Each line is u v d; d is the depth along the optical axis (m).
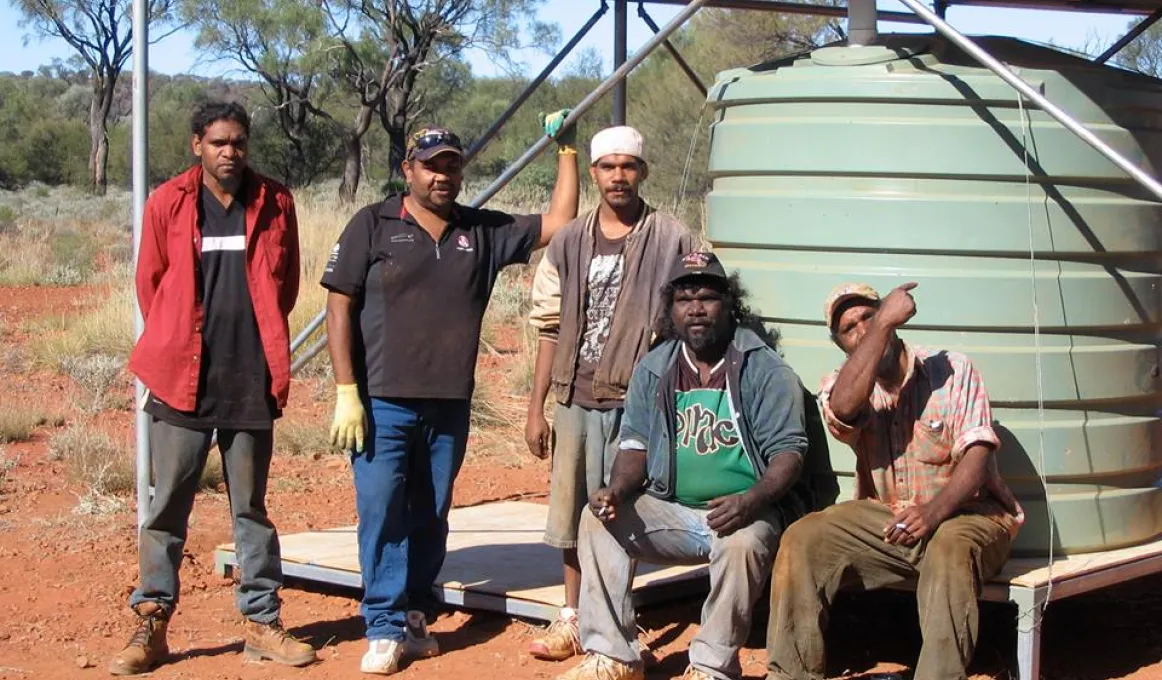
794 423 4.77
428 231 5.21
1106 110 5.10
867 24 5.36
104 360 12.15
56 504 7.97
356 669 5.23
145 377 5.07
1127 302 5.13
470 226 5.29
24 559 6.75
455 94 47.75
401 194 5.35
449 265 5.20
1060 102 5.00
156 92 60.66
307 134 48.47
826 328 5.14
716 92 5.53
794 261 5.19
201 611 6.02
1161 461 5.38
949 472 4.71
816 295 5.11
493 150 48.06
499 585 5.82
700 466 4.82
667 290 4.89
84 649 5.48
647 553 4.91
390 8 41.34
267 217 5.15
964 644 4.48
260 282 5.11
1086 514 5.13
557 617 5.50
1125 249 5.10
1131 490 5.27
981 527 4.59
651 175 23.12
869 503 4.74
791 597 4.62
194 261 5.06
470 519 7.27
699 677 4.72
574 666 5.21
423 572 5.54
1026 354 4.99
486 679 5.10
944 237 4.93
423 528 5.52
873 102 5.02
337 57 41.78
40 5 49.53
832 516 4.69
